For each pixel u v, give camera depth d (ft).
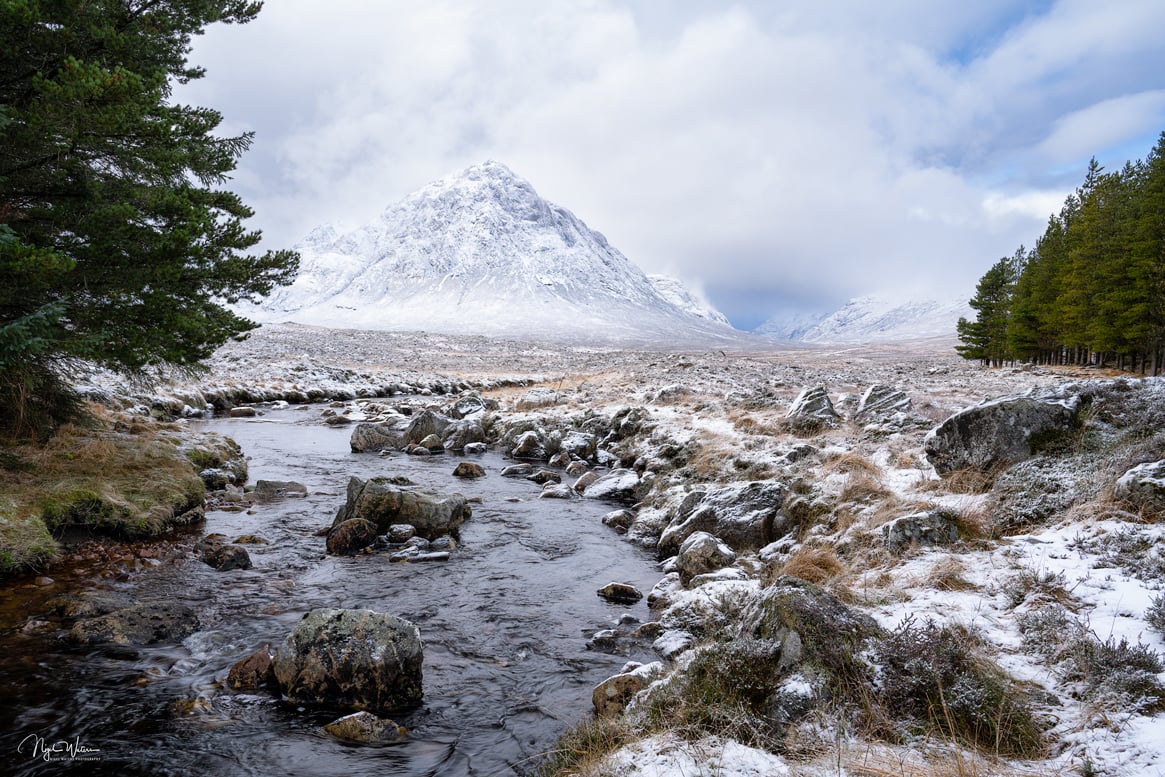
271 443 77.46
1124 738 13.35
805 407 61.62
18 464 36.83
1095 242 152.97
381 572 34.88
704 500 41.19
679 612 27.66
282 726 19.79
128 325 35.29
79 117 29.76
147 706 20.48
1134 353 146.41
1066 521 26.43
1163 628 17.33
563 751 17.34
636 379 139.54
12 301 31.81
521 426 84.53
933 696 15.37
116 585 30.25
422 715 20.86
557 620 29.17
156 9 40.98
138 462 44.19
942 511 28.94
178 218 36.17
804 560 28.86
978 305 228.63
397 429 82.23
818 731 14.58
